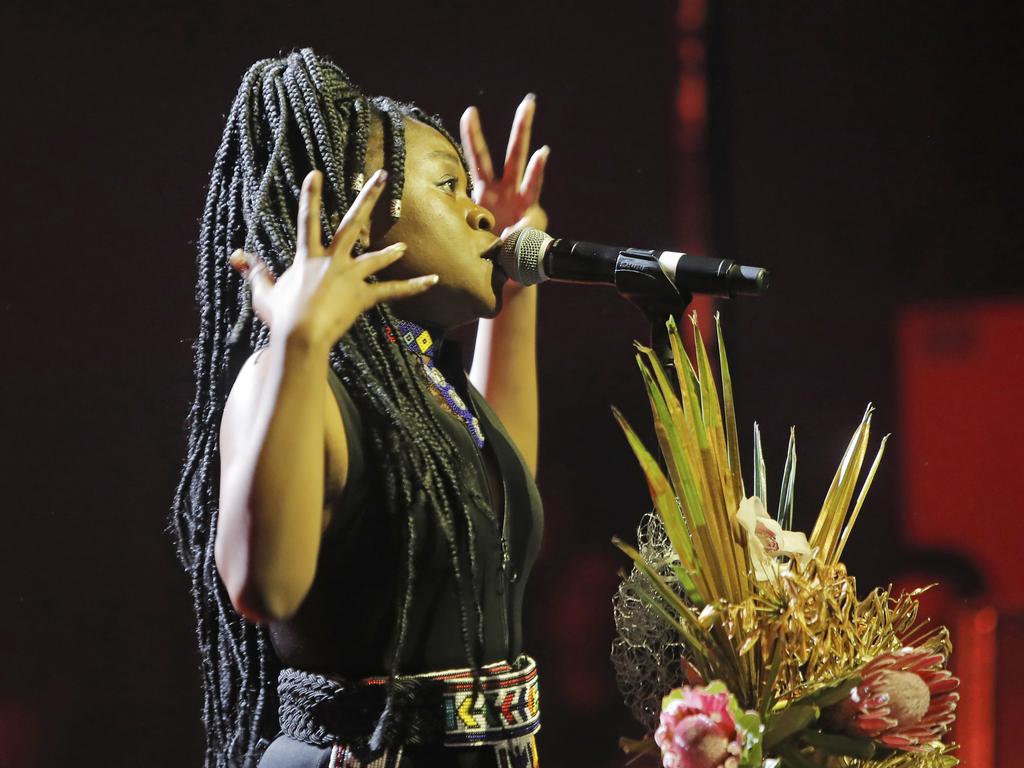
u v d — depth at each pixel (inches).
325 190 211.2
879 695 196.7
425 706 196.1
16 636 385.7
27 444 384.8
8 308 381.4
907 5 482.6
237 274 215.3
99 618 391.9
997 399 480.4
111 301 389.1
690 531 208.1
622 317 462.3
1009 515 482.0
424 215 220.4
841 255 482.0
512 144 260.4
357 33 421.4
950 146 483.5
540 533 230.4
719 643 204.7
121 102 387.9
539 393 460.4
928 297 482.9
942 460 486.0
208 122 394.0
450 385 226.4
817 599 205.6
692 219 468.1
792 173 478.9
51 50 381.1
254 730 207.3
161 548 395.2
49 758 387.5
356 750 193.0
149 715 396.2
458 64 437.1
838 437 481.4
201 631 219.9
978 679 485.4
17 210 380.5
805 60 479.2
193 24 394.9
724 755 188.1
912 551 489.7
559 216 458.3
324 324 168.9
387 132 222.1
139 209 389.7
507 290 266.8
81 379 388.2
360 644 197.5
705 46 467.8
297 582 171.9
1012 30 482.6
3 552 384.2
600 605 456.4
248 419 176.1
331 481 188.5
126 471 392.2
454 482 203.2
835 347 482.3
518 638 216.1
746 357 480.4
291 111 215.3
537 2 448.5
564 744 453.1
